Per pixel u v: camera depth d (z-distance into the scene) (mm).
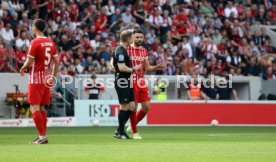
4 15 84438
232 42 95625
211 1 101062
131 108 46094
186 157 28578
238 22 99562
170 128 71312
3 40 81250
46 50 40969
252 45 97062
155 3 95500
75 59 83500
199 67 87625
